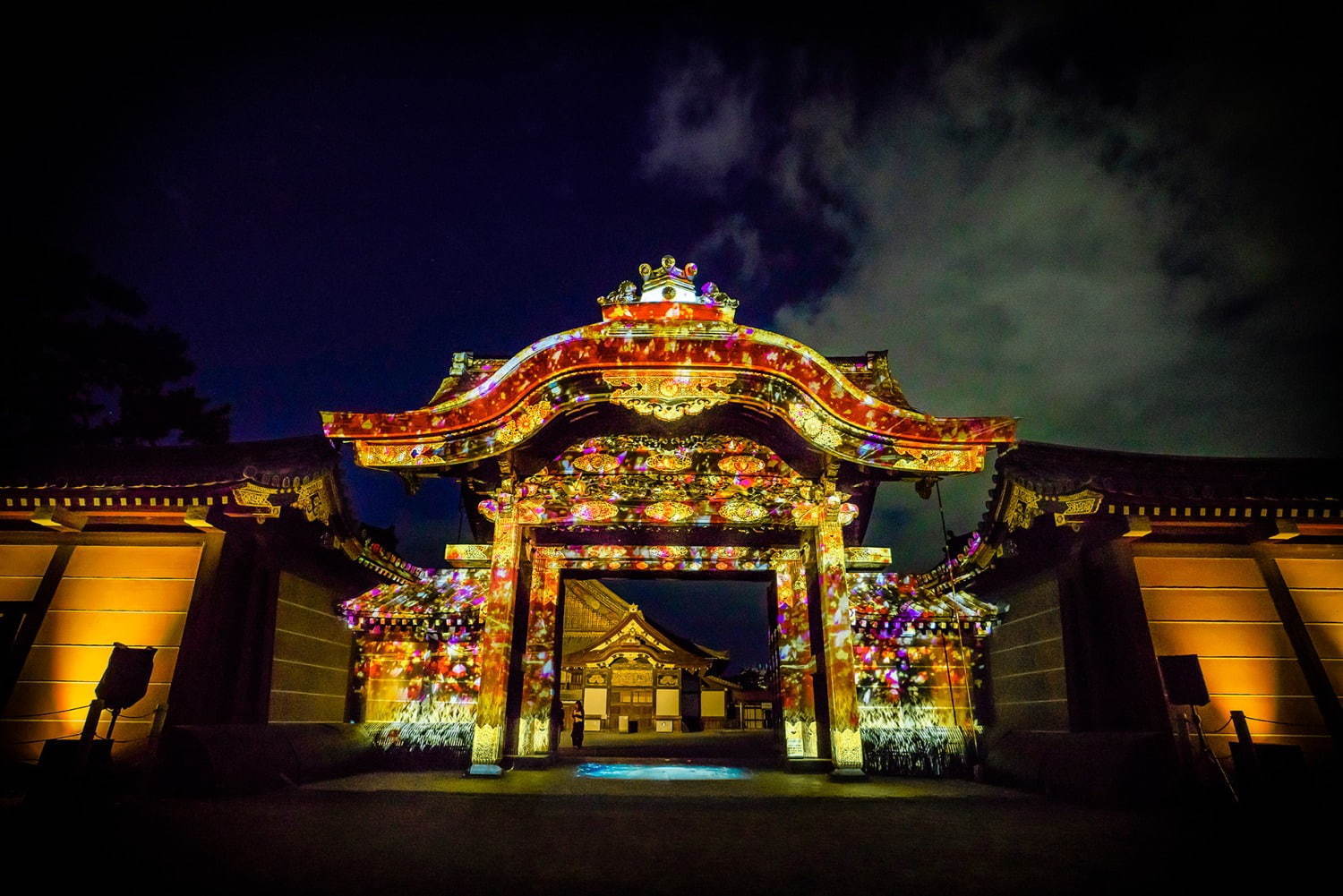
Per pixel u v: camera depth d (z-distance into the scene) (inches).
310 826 246.8
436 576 547.8
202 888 170.7
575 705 836.6
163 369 725.9
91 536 369.1
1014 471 399.5
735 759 485.1
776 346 412.2
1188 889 176.7
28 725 333.4
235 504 358.9
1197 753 316.2
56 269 667.4
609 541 464.8
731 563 461.1
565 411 425.7
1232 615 357.1
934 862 203.3
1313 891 175.3
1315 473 375.6
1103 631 366.0
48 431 676.7
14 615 350.9
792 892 173.3
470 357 494.3
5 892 167.3
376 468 436.8
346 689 495.2
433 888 173.3
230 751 321.4
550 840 228.7
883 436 424.8
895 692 482.0
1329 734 334.6
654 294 453.4
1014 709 446.9
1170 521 356.8
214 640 351.9
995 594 477.4
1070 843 229.5
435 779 394.6
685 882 181.3
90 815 262.4
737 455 457.4
